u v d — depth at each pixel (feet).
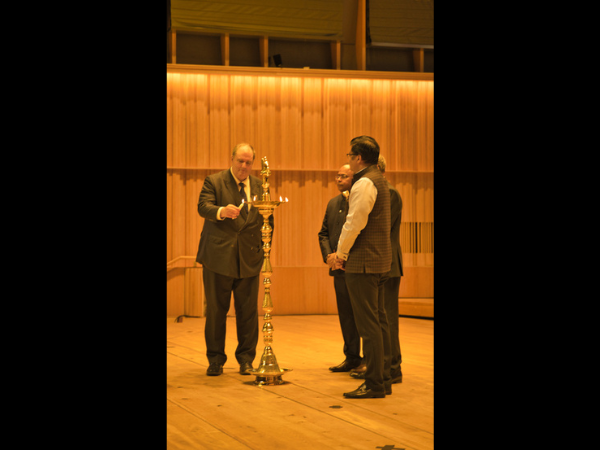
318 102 29.48
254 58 30.25
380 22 30.32
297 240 29.32
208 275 14.82
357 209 11.19
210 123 28.63
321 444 9.05
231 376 14.56
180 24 28.35
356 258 11.53
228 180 15.11
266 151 29.09
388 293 13.37
